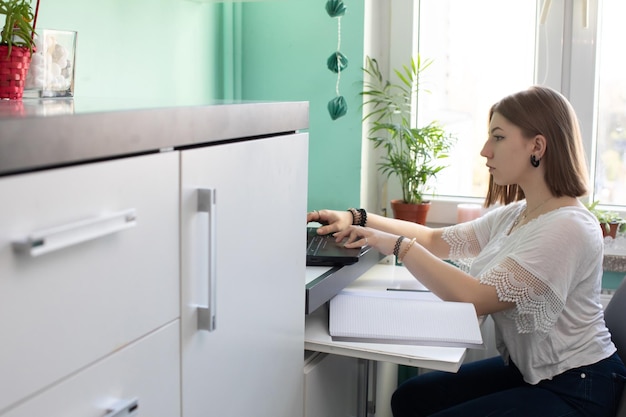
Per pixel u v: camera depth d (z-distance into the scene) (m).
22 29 1.16
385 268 1.96
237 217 1.12
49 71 1.25
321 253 1.64
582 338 1.57
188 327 1.02
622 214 2.09
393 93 2.20
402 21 2.17
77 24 1.49
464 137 2.22
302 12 2.07
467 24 2.17
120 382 0.89
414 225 1.93
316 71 2.08
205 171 1.03
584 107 2.08
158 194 0.93
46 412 0.78
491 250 1.72
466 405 1.56
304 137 1.33
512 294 1.52
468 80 2.19
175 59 1.83
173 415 1.01
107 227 0.81
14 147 0.69
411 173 2.09
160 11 1.75
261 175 1.18
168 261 0.97
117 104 1.06
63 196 0.76
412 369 2.29
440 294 1.59
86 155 0.79
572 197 1.65
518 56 2.14
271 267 1.25
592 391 1.53
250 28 2.12
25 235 0.72
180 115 0.96
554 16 2.07
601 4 2.05
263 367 1.25
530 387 1.58
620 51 2.06
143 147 0.89
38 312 0.75
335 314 1.53
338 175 2.11
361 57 2.03
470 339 1.44
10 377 0.72
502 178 1.69
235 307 1.14
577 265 1.55
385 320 1.50
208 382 1.09
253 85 2.15
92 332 0.83
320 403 1.52
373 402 1.87
